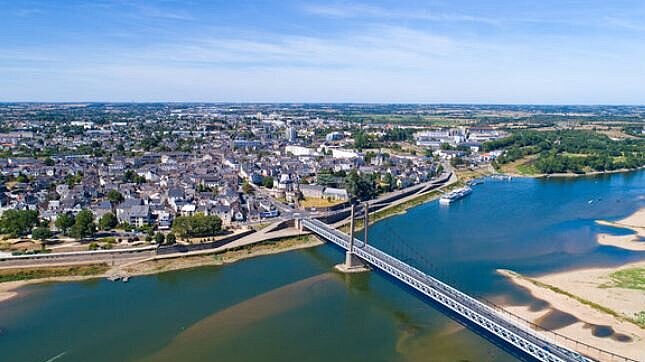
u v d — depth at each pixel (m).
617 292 130.25
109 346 100.88
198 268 149.62
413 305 123.31
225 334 106.69
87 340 103.12
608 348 100.56
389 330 109.50
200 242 161.75
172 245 156.12
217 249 160.00
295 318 115.00
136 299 125.06
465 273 145.25
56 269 139.88
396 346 102.44
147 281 138.12
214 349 100.25
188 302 123.56
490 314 104.62
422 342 104.19
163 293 129.38
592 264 154.25
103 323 111.12
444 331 109.25
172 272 145.75
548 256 162.12
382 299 126.88
